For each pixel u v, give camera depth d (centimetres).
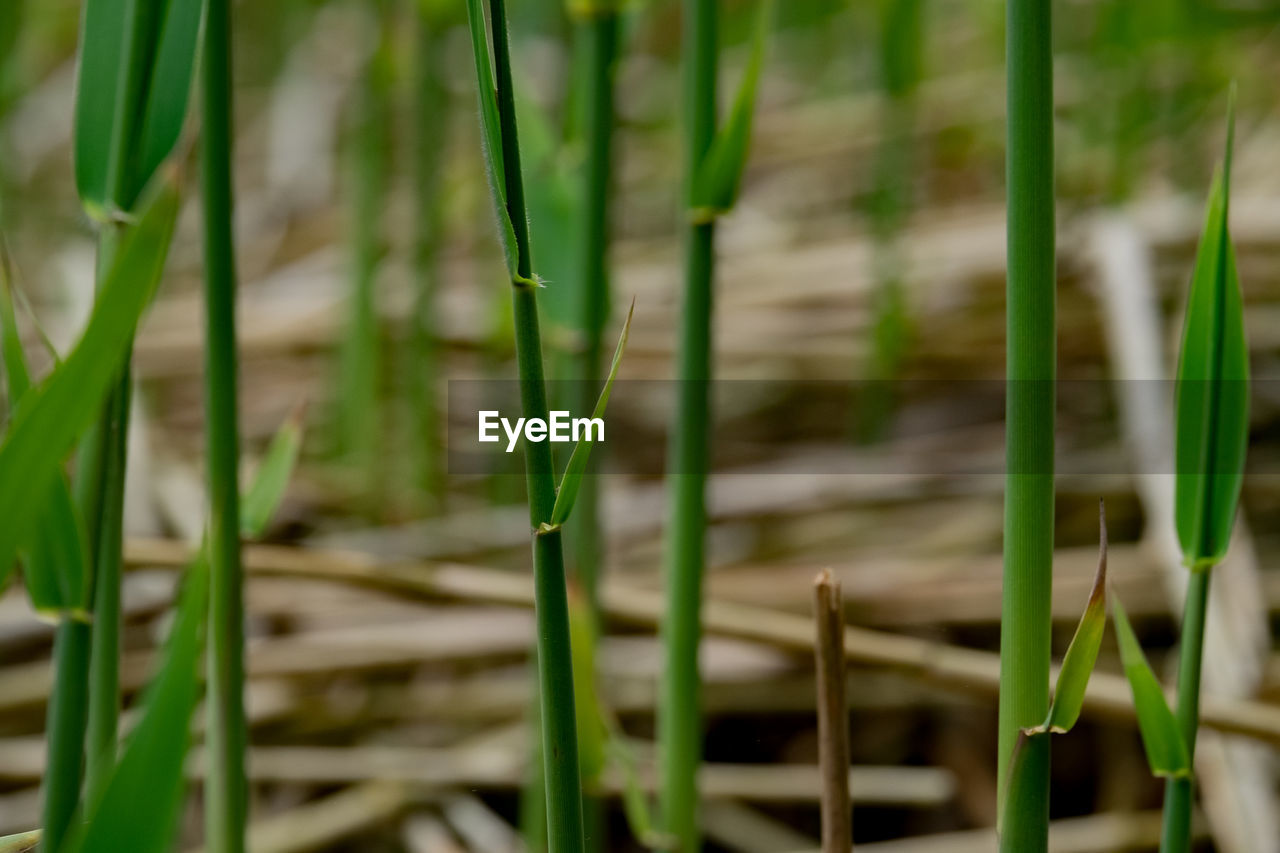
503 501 180
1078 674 83
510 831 135
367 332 179
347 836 133
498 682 154
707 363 99
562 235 106
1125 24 183
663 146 296
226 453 90
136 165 85
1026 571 84
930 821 148
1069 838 133
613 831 143
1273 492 164
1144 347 166
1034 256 83
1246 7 189
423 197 175
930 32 277
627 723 153
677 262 240
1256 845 113
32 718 141
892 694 153
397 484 194
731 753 158
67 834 87
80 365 81
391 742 151
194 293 254
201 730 131
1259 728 106
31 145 289
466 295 228
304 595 157
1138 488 157
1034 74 83
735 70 322
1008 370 83
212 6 88
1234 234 190
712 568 169
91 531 86
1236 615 136
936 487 177
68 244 241
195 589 84
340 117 284
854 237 245
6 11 162
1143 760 143
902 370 205
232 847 91
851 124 280
